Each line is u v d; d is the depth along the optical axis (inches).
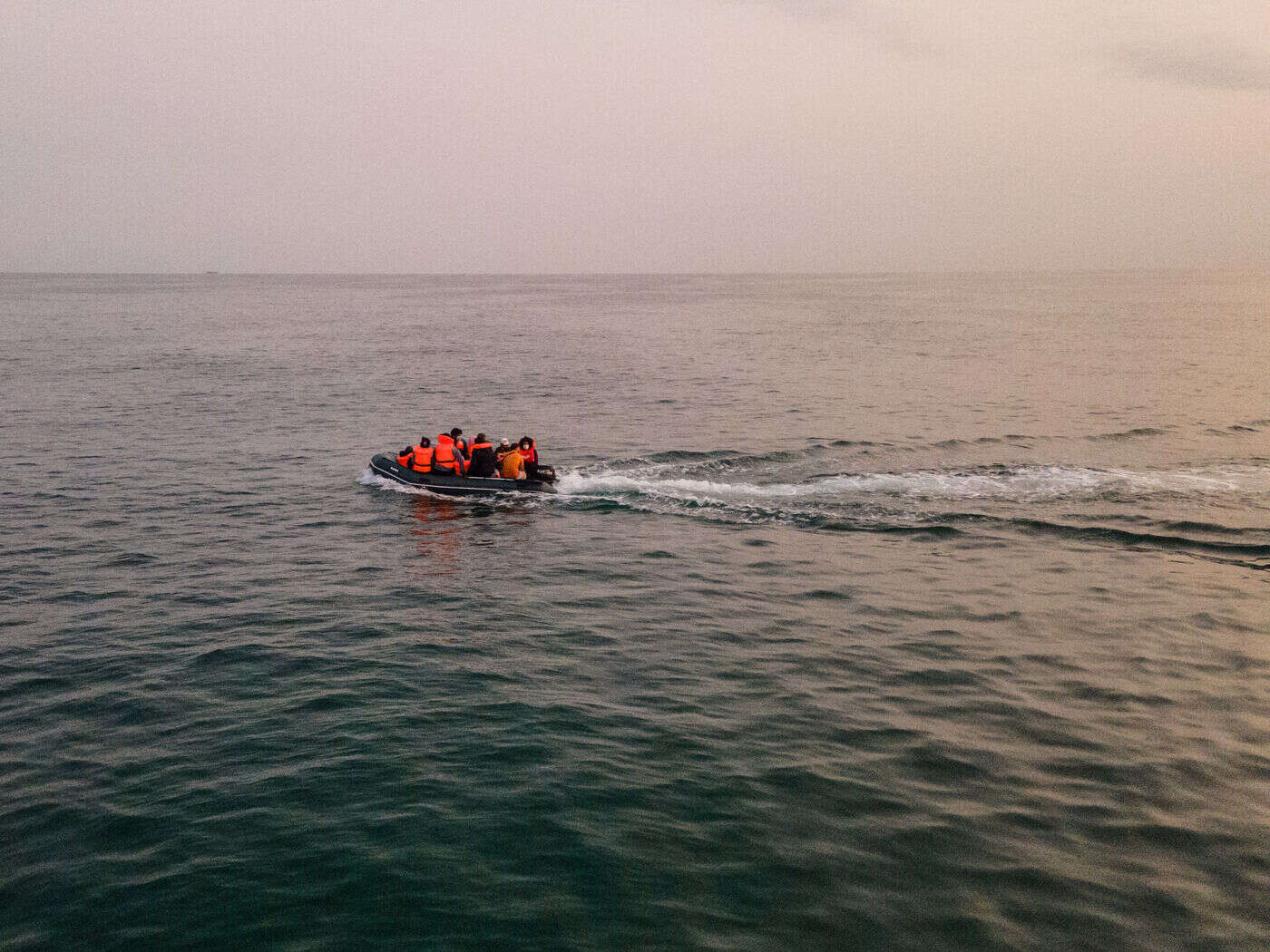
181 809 304.5
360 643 453.7
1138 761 334.0
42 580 550.3
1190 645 446.3
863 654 438.6
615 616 494.0
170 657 434.3
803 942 241.9
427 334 2672.2
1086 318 3297.2
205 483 819.4
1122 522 674.2
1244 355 1915.6
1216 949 239.8
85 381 1534.2
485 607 506.3
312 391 1429.6
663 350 2128.4
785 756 338.0
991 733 356.8
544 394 1389.0
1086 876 268.5
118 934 246.2
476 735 354.6
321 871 271.3
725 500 756.0
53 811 303.4
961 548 621.0
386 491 796.0
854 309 4065.0
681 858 277.1
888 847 282.2
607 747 345.1
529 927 248.1
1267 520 678.5
